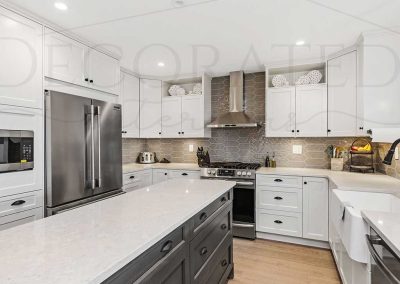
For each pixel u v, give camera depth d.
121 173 2.99
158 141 4.56
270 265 2.56
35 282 0.68
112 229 1.10
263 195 3.22
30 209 2.05
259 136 3.89
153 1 1.91
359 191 2.16
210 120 4.15
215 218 1.84
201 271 1.57
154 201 1.60
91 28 2.37
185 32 2.47
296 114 3.34
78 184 2.40
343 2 1.92
